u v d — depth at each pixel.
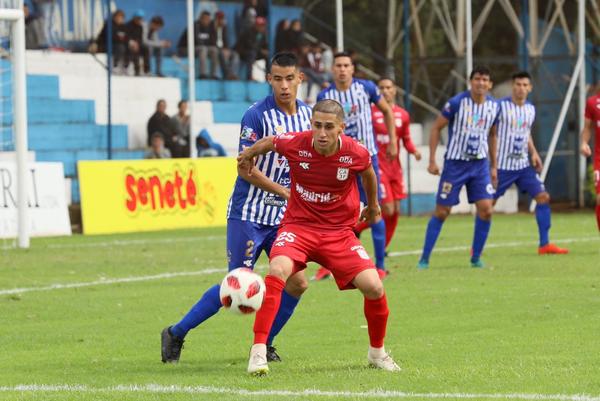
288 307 18.31
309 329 21.94
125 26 58.50
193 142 54.25
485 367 17.36
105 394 15.55
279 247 17.23
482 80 33.59
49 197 47.03
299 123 19.30
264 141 17.62
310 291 28.14
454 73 65.75
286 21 62.91
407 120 38.50
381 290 17.16
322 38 65.88
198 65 61.09
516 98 38.12
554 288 28.02
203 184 52.38
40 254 38.25
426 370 17.17
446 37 66.06
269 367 17.70
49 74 55.88
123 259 36.66
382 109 33.25
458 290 27.84
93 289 28.86
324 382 16.25
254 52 62.94
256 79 63.91
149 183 50.31
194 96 59.69
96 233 48.06
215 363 18.31
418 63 66.50
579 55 64.94
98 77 57.53
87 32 58.81
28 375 17.28
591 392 15.27
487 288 28.20
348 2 66.56
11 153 50.69
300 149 17.17
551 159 67.00
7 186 44.97
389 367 17.34
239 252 19.12
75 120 56.22
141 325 22.86
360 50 66.56
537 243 42.19
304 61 63.31
